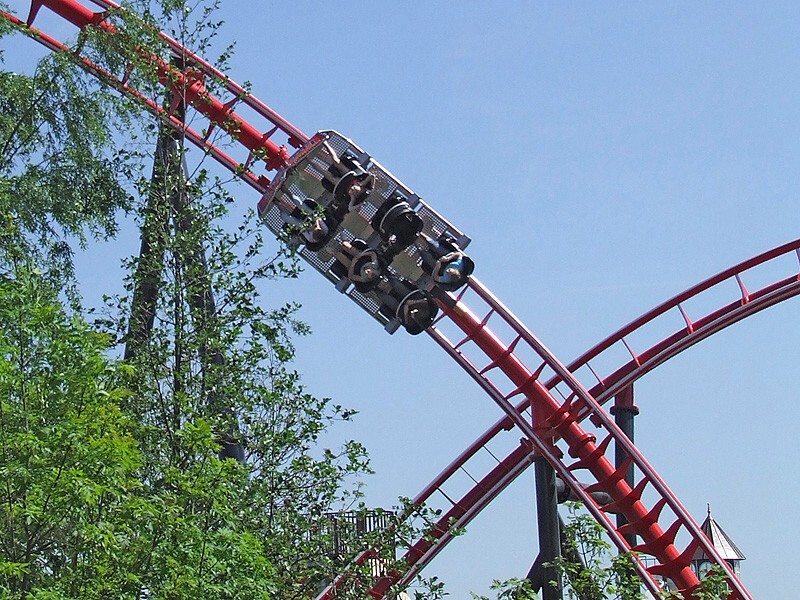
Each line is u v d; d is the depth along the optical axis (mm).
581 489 75750
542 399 77250
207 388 45031
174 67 52531
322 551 45688
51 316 36156
